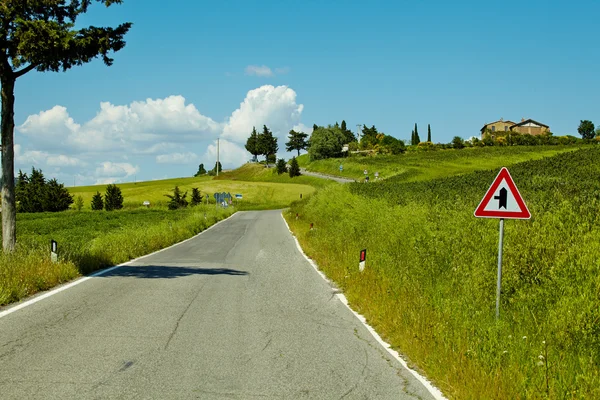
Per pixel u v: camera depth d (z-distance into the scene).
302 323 8.23
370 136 190.12
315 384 5.41
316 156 159.62
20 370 5.59
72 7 13.21
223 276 13.57
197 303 9.72
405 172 81.88
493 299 8.56
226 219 50.97
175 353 6.40
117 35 12.95
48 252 13.06
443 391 5.25
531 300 8.14
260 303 9.87
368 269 11.68
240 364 6.04
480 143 125.50
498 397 4.91
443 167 88.44
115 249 17.62
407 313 7.83
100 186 128.12
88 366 5.79
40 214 55.78
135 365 5.88
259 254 19.89
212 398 4.93
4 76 12.87
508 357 5.90
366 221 20.34
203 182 119.31
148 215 52.03
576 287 7.88
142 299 9.96
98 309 8.91
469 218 13.11
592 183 21.61
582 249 8.73
